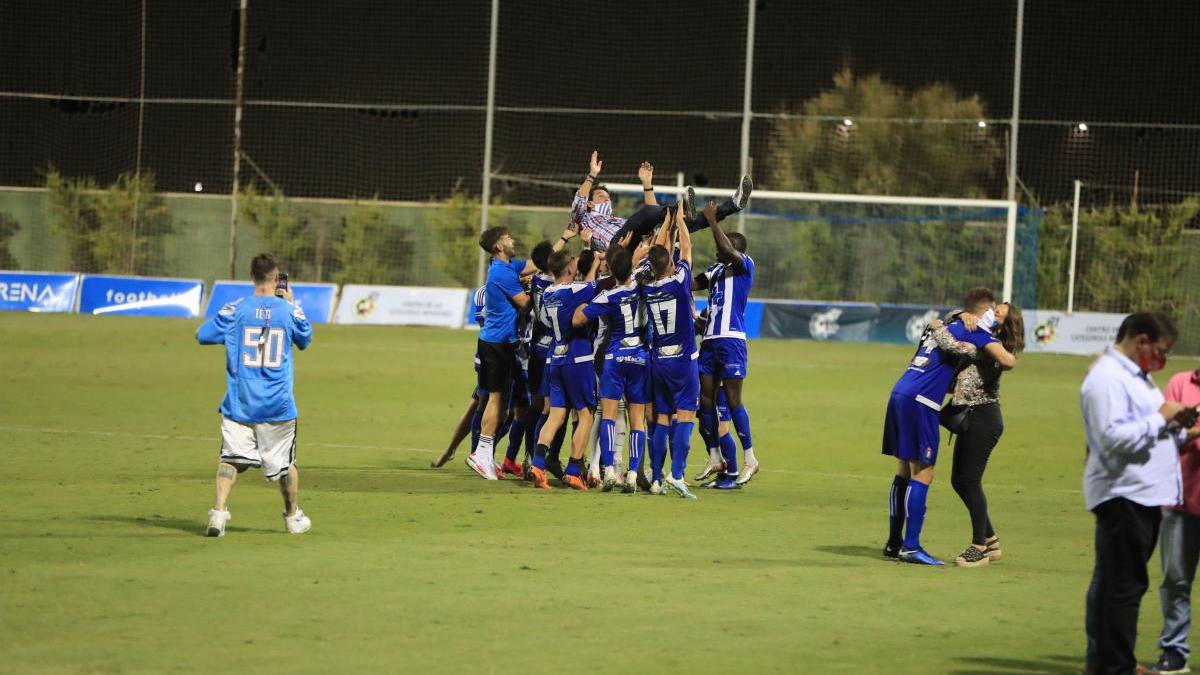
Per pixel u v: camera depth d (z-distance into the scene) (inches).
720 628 836.6
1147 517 727.7
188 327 3713.1
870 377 2864.2
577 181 6053.2
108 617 819.4
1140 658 815.1
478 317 1529.3
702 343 1510.8
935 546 1178.0
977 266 4520.2
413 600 885.2
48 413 1934.1
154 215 5132.9
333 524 1178.0
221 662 728.3
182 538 1083.9
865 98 5216.5
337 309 4210.1
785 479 1601.9
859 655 783.7
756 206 4739.2
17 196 5187.0
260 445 1098.1
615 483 1434.5
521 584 944.3
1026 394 2605.8
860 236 4640.8
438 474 1529.3
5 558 981.2
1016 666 770.2
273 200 5113.2
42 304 4276.6
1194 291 4532.5
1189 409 708.7
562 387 1451.8
